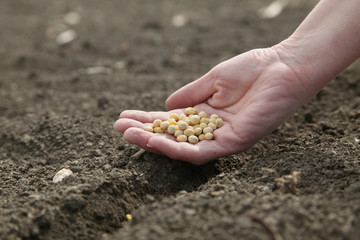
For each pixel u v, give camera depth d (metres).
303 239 0.57
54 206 0.62
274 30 1.18
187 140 0.67
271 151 0.69
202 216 0.59
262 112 0.65
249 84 0.67
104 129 0.75
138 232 0.59
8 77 1.01
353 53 0.66
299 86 0.66
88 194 0.63
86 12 1.54
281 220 0.58
